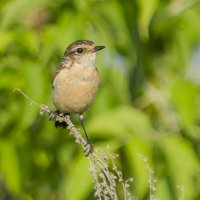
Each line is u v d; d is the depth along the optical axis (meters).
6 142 13.17
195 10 14.01
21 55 12.91
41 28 13.31
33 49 12.89
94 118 12.88
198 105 13.27
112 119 12.24
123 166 12.39
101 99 12.98
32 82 12.54
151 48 14.48
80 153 11.87
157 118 14.12
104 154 8.95
